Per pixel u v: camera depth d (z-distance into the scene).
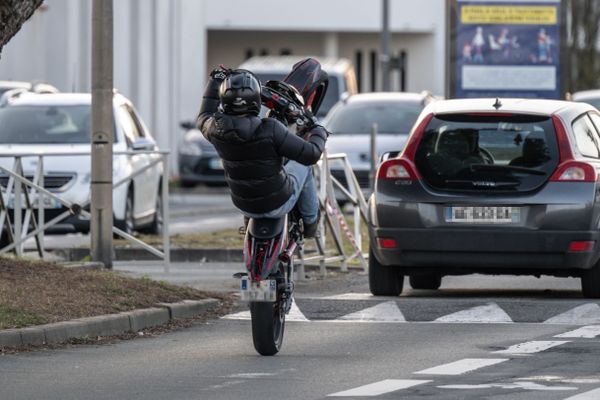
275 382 23.58
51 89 59.34
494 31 59.41
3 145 49.59
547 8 59.25
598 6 143.62
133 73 99.25
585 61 144.00
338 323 31.06
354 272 42.50
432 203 34.03
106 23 38.91
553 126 34.25
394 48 131.88
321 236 40.50
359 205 43.75
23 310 28.92
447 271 35.06
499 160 34.00
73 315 29.48
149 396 22.38
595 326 30.17
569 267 33.69
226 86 24.94
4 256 34.81
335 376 24.12
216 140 25.08
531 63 59.44
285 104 25.98
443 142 34.41
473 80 59.56
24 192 41.50
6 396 22.41
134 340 28.89
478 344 27.78
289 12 126.50
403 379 23.73
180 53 114.81
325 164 41.00
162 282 33.88
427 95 69.69
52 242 52.12
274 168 25.23
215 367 25.22
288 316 32.06
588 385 23.00
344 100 69.00
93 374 24.48
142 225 53.16
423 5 128.88
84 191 47.69
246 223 26.66
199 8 116.12
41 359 26.12
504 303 33.44
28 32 84.75
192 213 71.88
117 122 51.28
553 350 26.88
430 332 29.59
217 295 34.31
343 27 127.44
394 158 34.62
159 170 55.78
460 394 22.23
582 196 33.56
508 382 23.34
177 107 112.75
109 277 33.00
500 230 33.62
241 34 130.25
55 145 49.72
